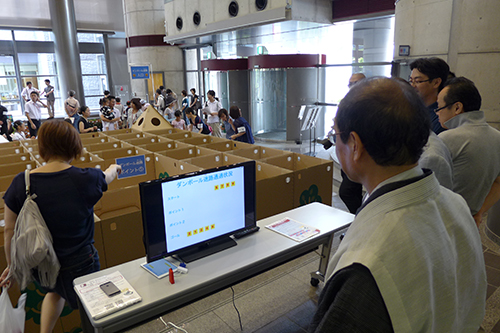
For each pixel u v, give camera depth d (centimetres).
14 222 165
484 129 166
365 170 70
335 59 833
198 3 901
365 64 702
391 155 64
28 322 203
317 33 849
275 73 859
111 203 286
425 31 420
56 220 164
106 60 1323
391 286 58
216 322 226
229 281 151
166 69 1291
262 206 295
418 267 60
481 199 171
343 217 202
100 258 228
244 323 225
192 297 142
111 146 452
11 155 378
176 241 157
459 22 379
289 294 253
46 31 1179
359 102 65
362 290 58
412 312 59
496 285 252
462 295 72
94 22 1263
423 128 64
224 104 1027
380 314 58
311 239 175
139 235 242
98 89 1338
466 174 166
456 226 71
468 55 372
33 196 158
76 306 176
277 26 762
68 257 169
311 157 362
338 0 744
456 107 171
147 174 393
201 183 161
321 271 252
